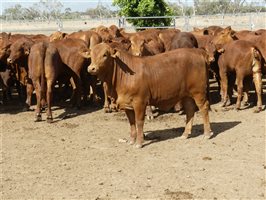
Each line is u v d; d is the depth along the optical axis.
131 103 9.07
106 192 7.11
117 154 8.89
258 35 14.18
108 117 12.06
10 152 9.22
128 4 23.84
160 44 14.63
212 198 6.81
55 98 14.76
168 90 9.18
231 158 8.46
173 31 16.27
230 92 13.17
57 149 9.35
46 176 7.85
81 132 10.63
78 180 7.62
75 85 13.05
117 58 8.90
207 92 9.59
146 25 24.14
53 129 10.97
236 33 15.15
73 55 12.75
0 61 13.27
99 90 15.70
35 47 11.48
